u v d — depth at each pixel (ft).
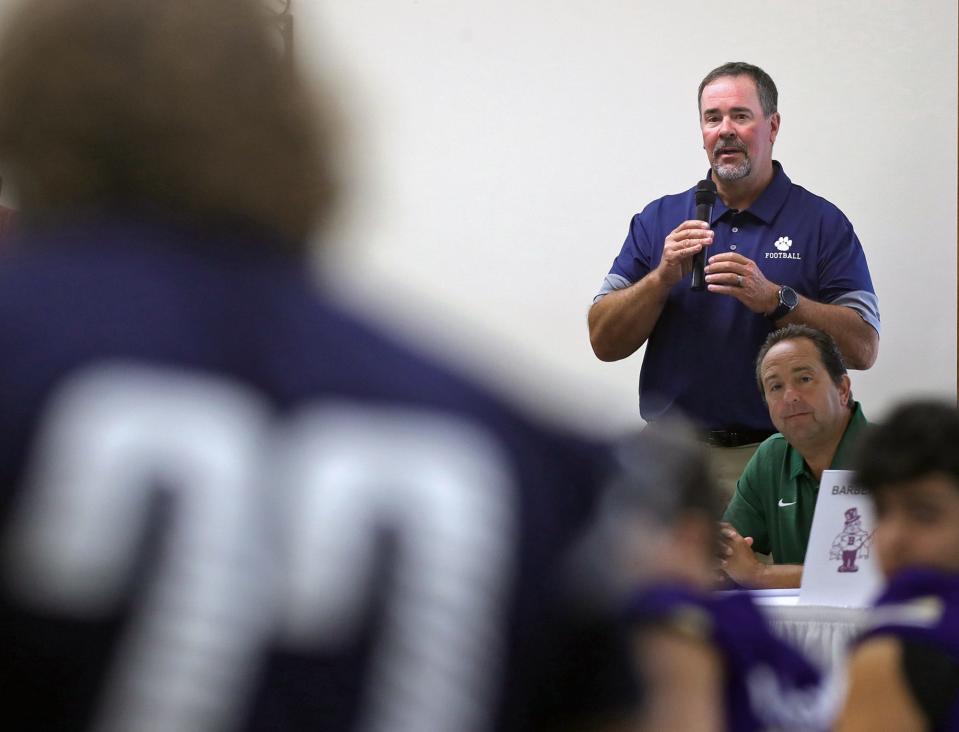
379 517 6.55
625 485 7.46
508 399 7.25
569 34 63.77
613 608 7.09
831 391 36.37
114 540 6.23
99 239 7.02
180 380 6.56
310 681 6.26
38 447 6.31
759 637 12.98
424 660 6.41
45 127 7.31
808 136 60.23
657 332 46.42
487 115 64.34
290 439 6.64
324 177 7.59
